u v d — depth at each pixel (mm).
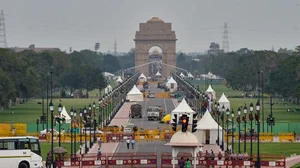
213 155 159125
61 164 152000
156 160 152750
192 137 148000
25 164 149750
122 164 152750
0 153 149125
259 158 150375
